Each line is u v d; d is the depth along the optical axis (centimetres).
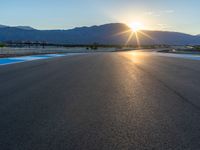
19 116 563
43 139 429
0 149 389
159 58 3469
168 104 696
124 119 550
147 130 480
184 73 1509
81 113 594
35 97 765
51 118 550
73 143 413
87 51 7344
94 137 440
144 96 803
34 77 1235
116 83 1077
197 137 445
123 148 394
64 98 758
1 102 694
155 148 396
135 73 1487
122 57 3659
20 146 400
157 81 1150
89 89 921
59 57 3362
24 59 2727
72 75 1344
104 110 624
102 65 2080
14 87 936
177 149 394
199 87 985
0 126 495
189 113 604
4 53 3409
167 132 470
